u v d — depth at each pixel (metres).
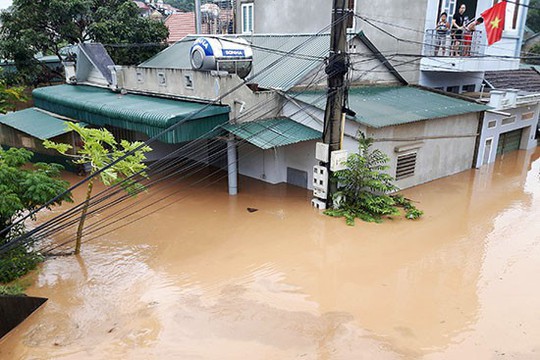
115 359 7.14
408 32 18.55
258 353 7.22
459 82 21.47
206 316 8.25
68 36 20.59
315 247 11.13
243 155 17.00
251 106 13.94
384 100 15.80
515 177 17.23
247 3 23.81
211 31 32.19
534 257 10.65
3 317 8.06
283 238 11.62
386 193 14.68
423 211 13.45
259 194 14.93
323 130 13.01
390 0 18.66
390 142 14.27
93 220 12.85
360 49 16.48
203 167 18.14
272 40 17.80
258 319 8.15
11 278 9.55
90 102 15.77
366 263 10.34
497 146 19.91
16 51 19.44
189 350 7.31
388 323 8.05
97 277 9.71
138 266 10.20
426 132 15.57
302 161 15.27
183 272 9.91
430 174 16.44
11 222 10.42
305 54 15.87
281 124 14.30
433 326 7.97
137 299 8.87
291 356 7.14
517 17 20.50
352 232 11.96
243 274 9.83
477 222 12.70
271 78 15.39
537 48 30.64
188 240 11.55
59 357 7.23
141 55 21.52
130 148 10.05
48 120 17.83
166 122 12.24
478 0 19.36
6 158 9.95
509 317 8.23
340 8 11.66
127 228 12.28
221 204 14.04
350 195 13.27
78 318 8.27
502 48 20.14
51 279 9.64
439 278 9.67
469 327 7.94
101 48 18.94
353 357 7.10
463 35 18.20
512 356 7.16
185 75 14.27
